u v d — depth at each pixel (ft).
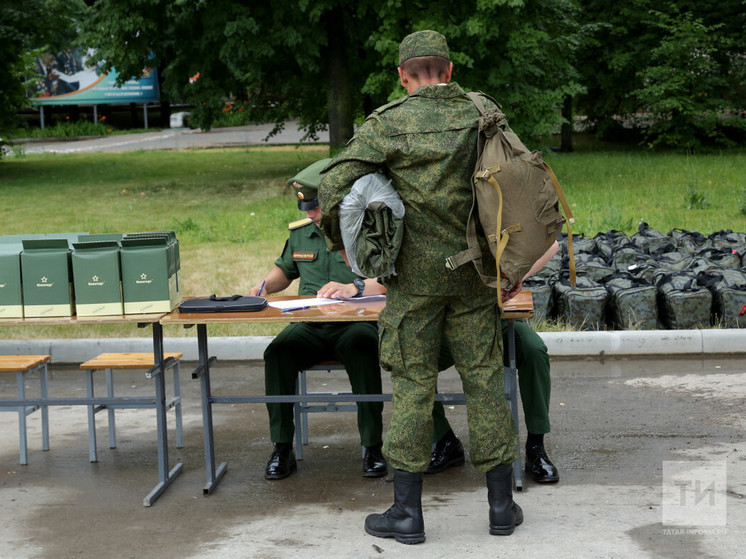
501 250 11.27
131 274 14.23
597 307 24.06
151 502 14.43
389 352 12.35
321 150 94.02
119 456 17.07
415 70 12.12
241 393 21.34
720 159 71.92
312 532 13.06
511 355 14.08
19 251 14.34
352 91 65.31
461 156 11.55
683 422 17.93
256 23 57.00
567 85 59.00
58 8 74.49
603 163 70.49
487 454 12.40
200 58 62.95
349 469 15.96
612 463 15.69
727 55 82.07
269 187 60.23
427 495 14.47
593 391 20.36
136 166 79.15
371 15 58.65
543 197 11.48
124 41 61.87
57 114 147.54
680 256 27.84
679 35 78.54
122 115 156.66
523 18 55.62
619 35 85.51
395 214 11.58
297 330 16.08
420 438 12.32
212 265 32.83
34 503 14.62
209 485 14.87
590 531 12.69
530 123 57.52
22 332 25.98
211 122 65.16
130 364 16.51
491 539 12.52
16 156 88.48
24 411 16.60
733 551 11.87
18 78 80.28
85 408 20.54
